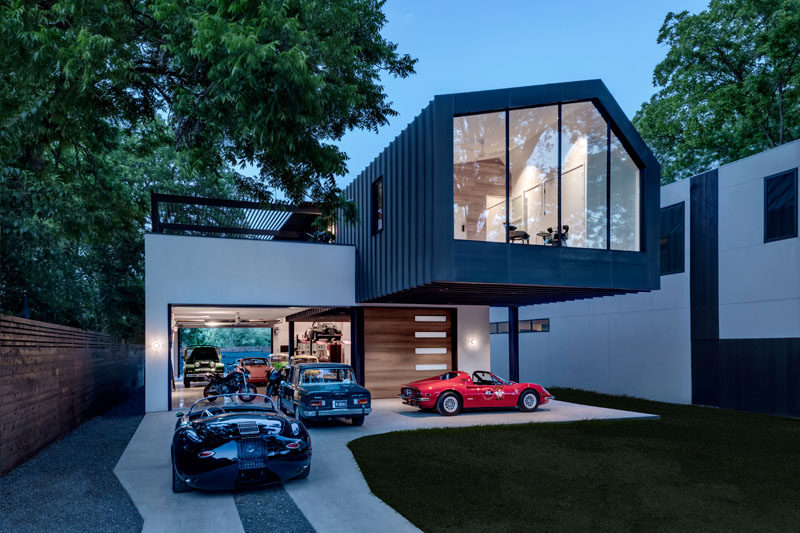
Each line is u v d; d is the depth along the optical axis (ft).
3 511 19.36
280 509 19.27
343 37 28.58
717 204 51.19
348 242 58.29
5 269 36.17
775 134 77.41
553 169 43.55
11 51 20.62
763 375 45.83
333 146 26.40
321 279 54.13
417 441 31.53
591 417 41.86
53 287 40.83
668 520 17.98
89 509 19.61
